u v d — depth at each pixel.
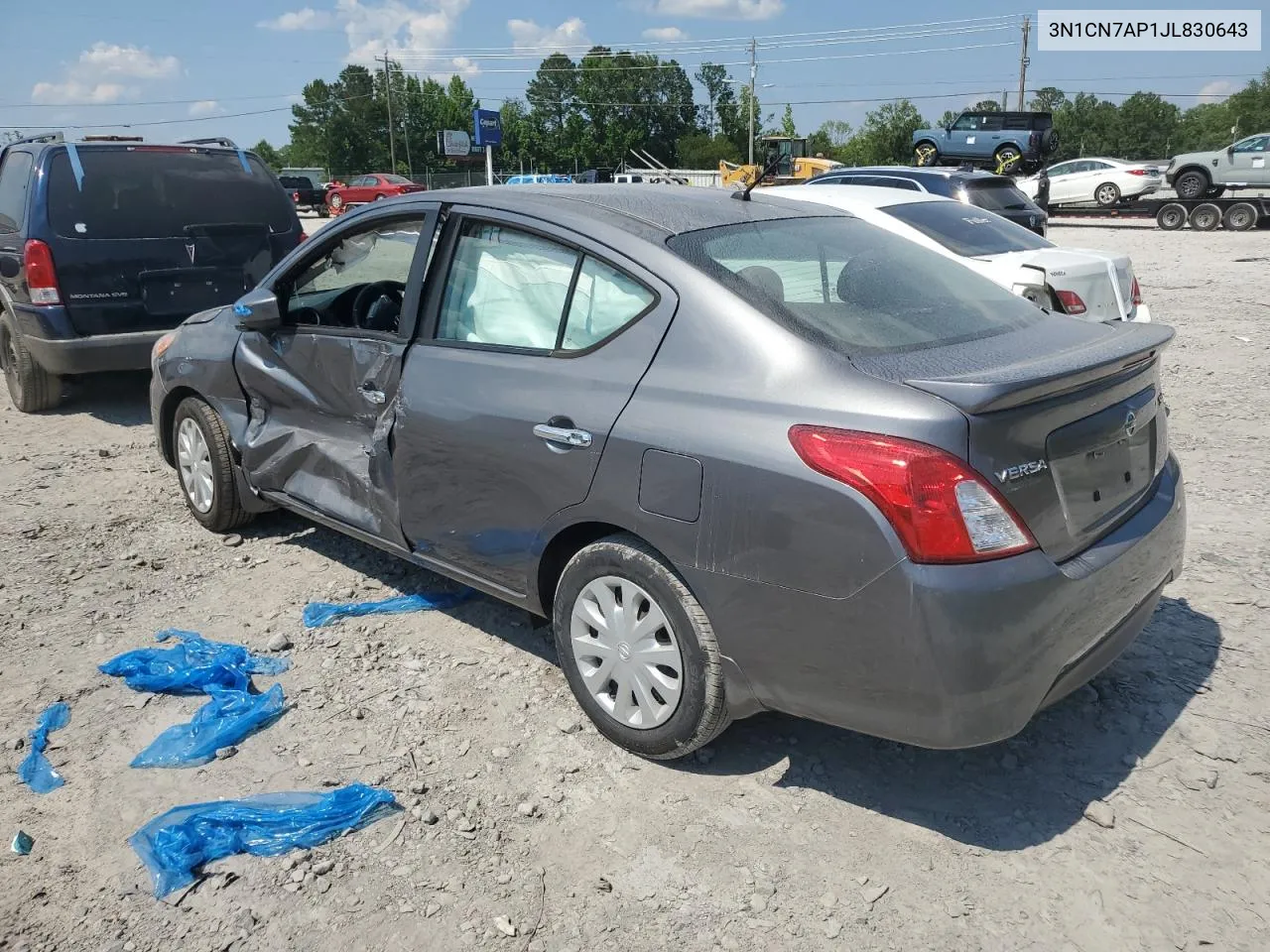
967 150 30.03
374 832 2.92
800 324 2.89
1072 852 2.80
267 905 2.65
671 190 3.91
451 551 3.71
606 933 2.55
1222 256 19.08
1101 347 3.01
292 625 4.21
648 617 3.09
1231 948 2.46
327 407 4.27
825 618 2.65
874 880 2.72
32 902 2.66
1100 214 27.81
